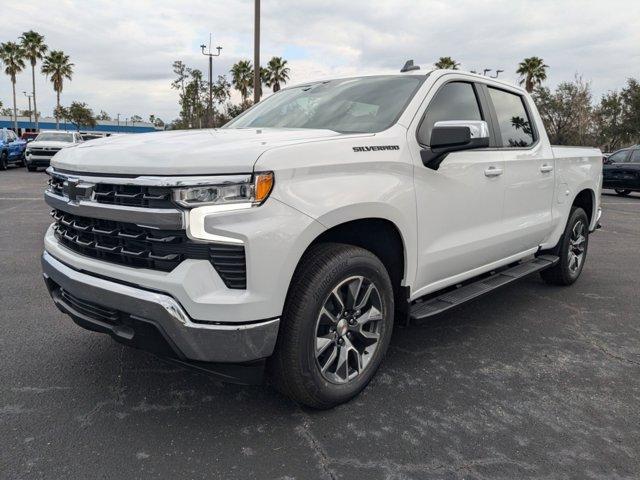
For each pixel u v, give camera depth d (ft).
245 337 7.89
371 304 10.03
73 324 13.60
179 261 7.97
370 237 10.41
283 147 8.25
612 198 57.67
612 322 14.76
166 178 7.74
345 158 9.02
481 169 12.34
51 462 7.97
